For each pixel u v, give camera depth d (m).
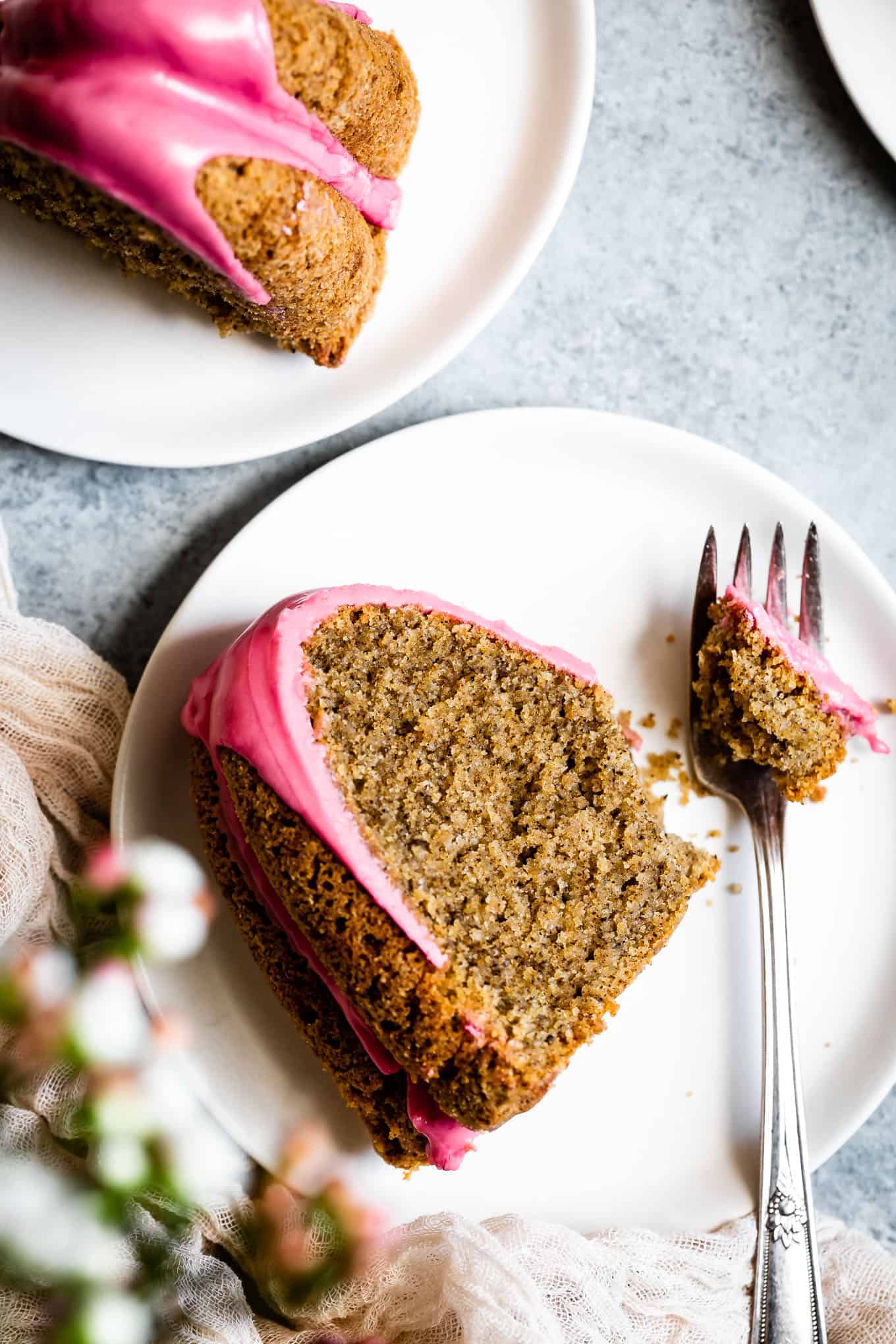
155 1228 0.43
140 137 0.41
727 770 0.47
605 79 0.48
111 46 0.41
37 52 0.42
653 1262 0.45
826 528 0.47
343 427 0.46
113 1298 0.41
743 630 0.46
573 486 0.47
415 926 0.42
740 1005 0.47
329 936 0.43
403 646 0.44
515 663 0.44
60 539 0.47
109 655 0.47
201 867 0.46
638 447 0.47
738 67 0.48
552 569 0.47
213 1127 0.46
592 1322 0.45
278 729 0.42
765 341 0.48
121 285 0.46
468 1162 0.46
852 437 0.49
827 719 0.46
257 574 0.46
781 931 0.46
